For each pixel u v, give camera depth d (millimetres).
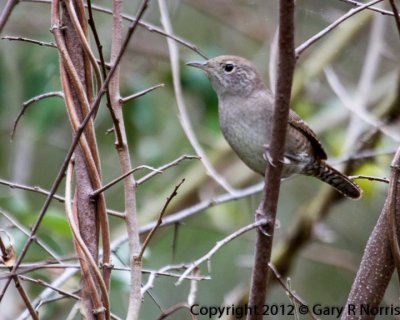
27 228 8852
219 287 12383
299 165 8953
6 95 11367
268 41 13156
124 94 11375
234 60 8758
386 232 5871
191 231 12945
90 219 5398
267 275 5676
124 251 8531
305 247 11273
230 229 12188
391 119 11047
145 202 12820
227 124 8766
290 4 5047
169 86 11695
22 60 11602
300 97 12906
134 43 11984
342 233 13070
